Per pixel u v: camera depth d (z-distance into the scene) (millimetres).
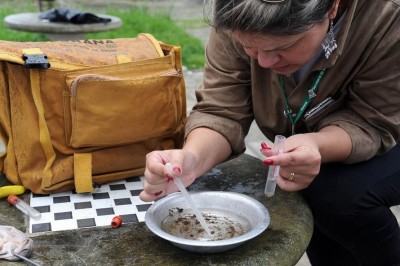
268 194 1227
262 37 980
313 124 1351
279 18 940
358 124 1263
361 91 1261
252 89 1367
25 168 1295
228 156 1346
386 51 1193
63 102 1250
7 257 1004
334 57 1181
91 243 1088
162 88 1330
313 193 1315
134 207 1257
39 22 4129
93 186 1331
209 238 1092
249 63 1355
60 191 1317
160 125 1365
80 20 4172
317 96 1298
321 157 1198
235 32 999
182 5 8844
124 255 1046
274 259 1049
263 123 1431
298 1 940
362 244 1345
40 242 1085
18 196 1299
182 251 1062
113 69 1282
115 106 1271
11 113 1263
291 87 1318
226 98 1374
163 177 1090
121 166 1369
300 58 1058
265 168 1479
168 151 1159
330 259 1639
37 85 1223
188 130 1331
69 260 1022
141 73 1319
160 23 6508
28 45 1289
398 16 1183
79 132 1260
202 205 1201
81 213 1220
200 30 6914
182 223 1147
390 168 1312
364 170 1300
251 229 1117
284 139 1145
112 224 1154
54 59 1257
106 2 8508
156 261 1026
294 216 1217
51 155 1282
